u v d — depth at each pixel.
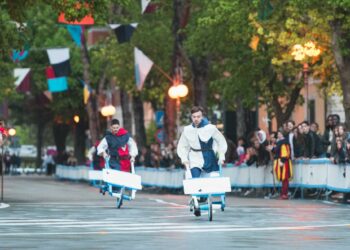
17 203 45.19
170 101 91.25
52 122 135.50
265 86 72.56
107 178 40.75
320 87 70.94
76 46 122.69
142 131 101.00
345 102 58.00
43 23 122.94
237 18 66.56
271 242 24.53
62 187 75.88
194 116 32.97
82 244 23.89
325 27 60.22
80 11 50.62
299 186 52.88
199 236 26.25
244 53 72.56
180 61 80.25
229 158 63.03
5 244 23.91
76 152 129.25
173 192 68.44
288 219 33.06
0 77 96.81
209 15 71.12
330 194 51.16
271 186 56.56
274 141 56.09
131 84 94.50
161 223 31.11
